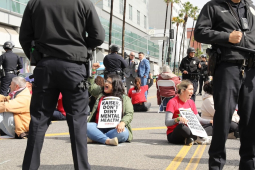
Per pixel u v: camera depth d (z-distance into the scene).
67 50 3.60
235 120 6.86
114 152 5.61
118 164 4.83
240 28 3.73
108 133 6.33
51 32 3.62
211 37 3.64
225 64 3.71
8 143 6.61
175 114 6.39
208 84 6.92
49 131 8.15
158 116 10.82
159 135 7.39
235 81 3.68
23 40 3.84
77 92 3.69
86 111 3.79
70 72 3.62
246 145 3.86
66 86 3.66
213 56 3.74
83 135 3.73
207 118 6.93
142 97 12.11
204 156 5.29
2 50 25.33
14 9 27.03
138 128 8.45
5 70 11.65
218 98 3.71
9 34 26.31
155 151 5.69
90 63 3.82
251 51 3.64
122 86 6.50
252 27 3.78
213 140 3.79
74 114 3.71
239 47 3.64
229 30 3.73
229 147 5.97
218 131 3.74
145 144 6.32
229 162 4.87
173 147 6.03
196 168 4.57
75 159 3.69
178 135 6.17
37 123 3.66
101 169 4.57
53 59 3.62
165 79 11.55
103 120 6.34
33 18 3.72
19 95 7.19
